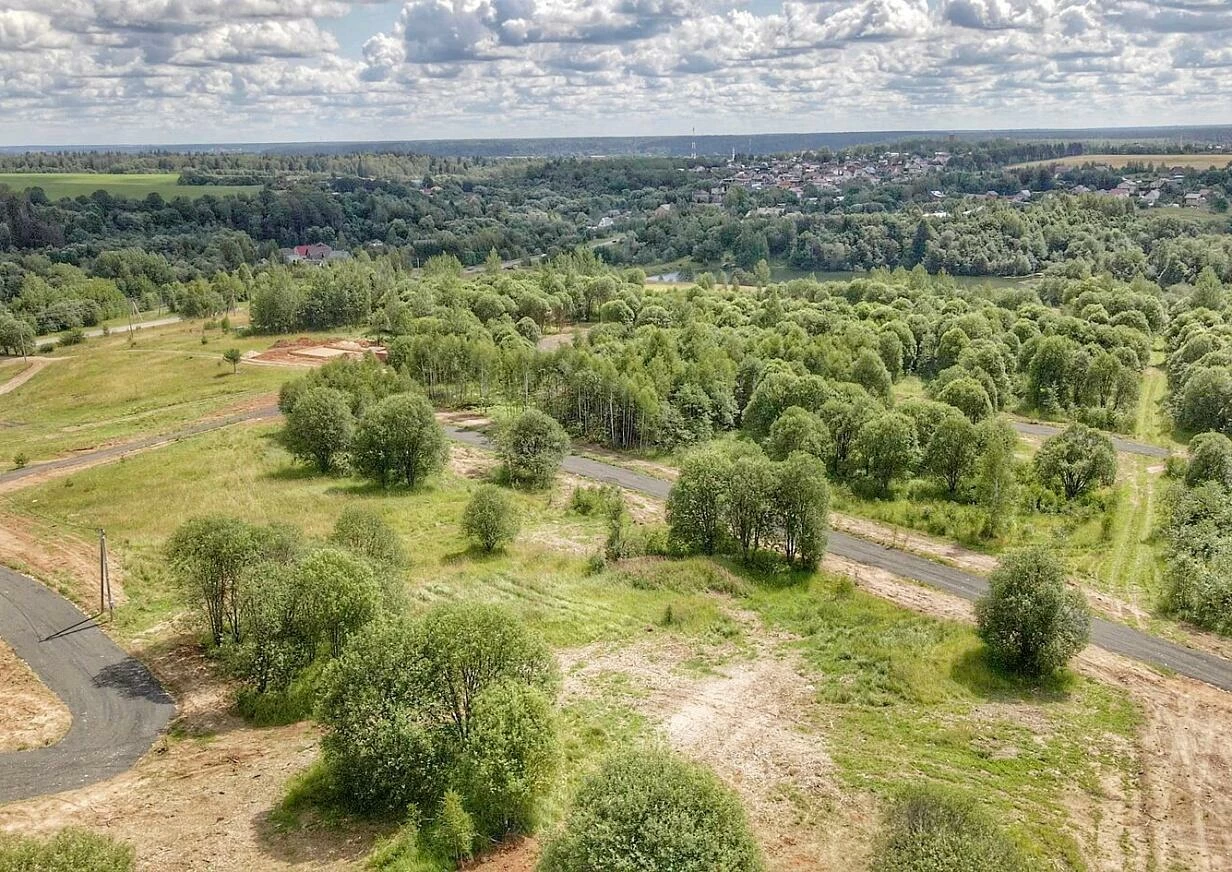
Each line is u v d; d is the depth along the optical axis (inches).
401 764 1245.7
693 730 1598.2
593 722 1595.7
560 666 1831.9
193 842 1182.3
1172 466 3053.6
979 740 1578.5
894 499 2982.3
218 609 1798.7
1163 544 2459.4
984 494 2696.9
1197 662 1894.7
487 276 7313.0
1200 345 4158.5
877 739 1577.3
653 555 2491.4
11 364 5551.2
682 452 3543.3
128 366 5157.5
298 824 1230.9
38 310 6899.6
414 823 1199.6
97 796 1310.3
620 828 962.1
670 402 3772.1
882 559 2506.2
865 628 2041.1
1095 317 5113.2
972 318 4879.4
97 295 7445.9
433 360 4490.7
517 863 1154.0
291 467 3299.7
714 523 2490.2
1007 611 1827.0
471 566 2320.4
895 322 4995.1
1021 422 3976.4
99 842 988.6
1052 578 1838.1
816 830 1304.1
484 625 1368.1
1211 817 1363.2
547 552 2482.8
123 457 3430.1
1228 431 3508.9
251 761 1421.0
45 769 1397.6
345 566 1667.1
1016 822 1328.7
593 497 2970.0
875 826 1310.3
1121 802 1397.6
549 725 1280.8
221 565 1779.0
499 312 5930.1
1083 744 1569.9
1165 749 1557.6
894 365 4692.4
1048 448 2952.8
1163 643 1980.8
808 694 1748.3
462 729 1309.1
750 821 1322.6
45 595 2084.2
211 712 1601.9
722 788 1070.4
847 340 4566.9
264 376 4822.8
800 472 2379.4
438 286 6628.9
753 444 3316.9
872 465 3043.8
